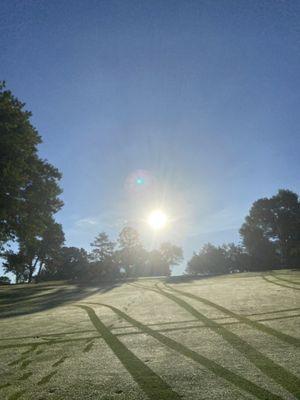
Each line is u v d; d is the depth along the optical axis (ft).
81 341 40.37
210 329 41.63
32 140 117.08
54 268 324.19
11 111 111.55
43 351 37.32
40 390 26.35
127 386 25.88
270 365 28.07
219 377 26.43
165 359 31.58
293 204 279.28
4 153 105.60
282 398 22.27
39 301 95.96
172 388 24.94
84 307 69.56
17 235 117.50
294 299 58.59
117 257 304.09
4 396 25.75
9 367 32.58
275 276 106.73
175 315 52.26
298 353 30.45
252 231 289.33
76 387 26.37
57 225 147.64
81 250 349.00
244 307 54.34
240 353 31.73
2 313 74.33
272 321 43.24
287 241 279.69
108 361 32.04
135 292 91.15
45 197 126.62
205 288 86.43
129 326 46.83
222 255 348.79
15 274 255.50
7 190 105.81
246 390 23.79
